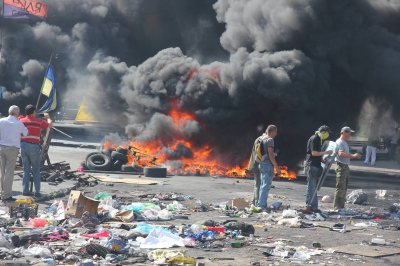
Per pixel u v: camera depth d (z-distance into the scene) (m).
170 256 17.45
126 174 46.44
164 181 42.56
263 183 29.97
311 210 29.42
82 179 37.44
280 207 30.03
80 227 22.09
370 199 37.44
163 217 25.59
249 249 19.75
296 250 19.69
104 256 17.58
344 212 29.84
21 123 28.23
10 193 28.14
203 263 16.81
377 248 20.52
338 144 30.42
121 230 21.36
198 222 23.83
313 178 29.38
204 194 36.12
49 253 17.38
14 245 18.47
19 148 28.11
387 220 28.06
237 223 22.97
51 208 25.31
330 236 23.06
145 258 17.55
